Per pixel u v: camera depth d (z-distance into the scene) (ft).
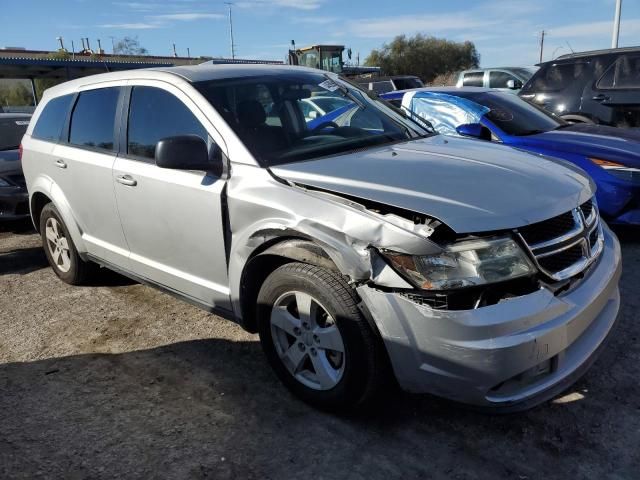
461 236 7.96
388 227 8.16
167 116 11.68
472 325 7.68
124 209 12.47
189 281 11.55
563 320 8.13
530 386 8.26
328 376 9.39
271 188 9.61
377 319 8.30
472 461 8.55
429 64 185.06
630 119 26.22
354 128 12.02
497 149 11.33
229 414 9.95
